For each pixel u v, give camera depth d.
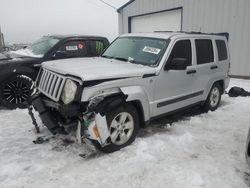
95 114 3.64
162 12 13.38
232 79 10.65
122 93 3.93
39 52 6.89
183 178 3.37
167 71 4.58
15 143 4.30
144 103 4.27
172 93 4.81
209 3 11.20
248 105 6.79
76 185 3.20
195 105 5.64
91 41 7.30
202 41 5.61
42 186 3.16
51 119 4.15
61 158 3.82
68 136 4.53
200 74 5.46
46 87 4.27
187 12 12.09
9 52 7.45
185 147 4.23
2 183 3.20
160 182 3.28
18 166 3.57
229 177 3.42
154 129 4.99
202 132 4.89
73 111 3.67
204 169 3.59
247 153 3.19
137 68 4.23
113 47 5.53
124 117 4.07
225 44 6.48
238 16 10.40
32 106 4.89
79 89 3.62
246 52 10.45
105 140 3.74
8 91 6.03
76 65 4.25
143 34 5.27
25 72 6.09
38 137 4.50
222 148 4.25
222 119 5.65
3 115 5.70
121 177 3.37
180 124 5.29
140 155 3.91
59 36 7.21
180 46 4.93
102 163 3.68
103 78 3.71
